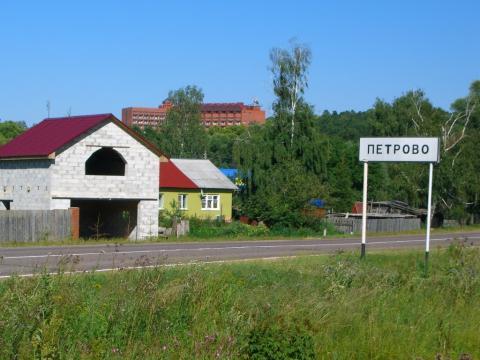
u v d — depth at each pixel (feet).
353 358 32.78
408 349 34.32
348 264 52.60
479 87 270.46
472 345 37.11
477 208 247.29
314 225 166.50
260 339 30.07
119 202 149.79
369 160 66.95
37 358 25.14
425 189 237.04
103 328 29.55
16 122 334.03
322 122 490.08
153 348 28.86
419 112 249.96
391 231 192.34
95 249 91.91
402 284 48.11
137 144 144.25
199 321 32.89
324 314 36.11
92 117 143.02
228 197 201.87
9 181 146.92
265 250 96.12
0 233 119.75
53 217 126.62
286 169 181.27
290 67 213.05
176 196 192.13
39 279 31.71
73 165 137.18
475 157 242.37
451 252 77.20
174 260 69.41
